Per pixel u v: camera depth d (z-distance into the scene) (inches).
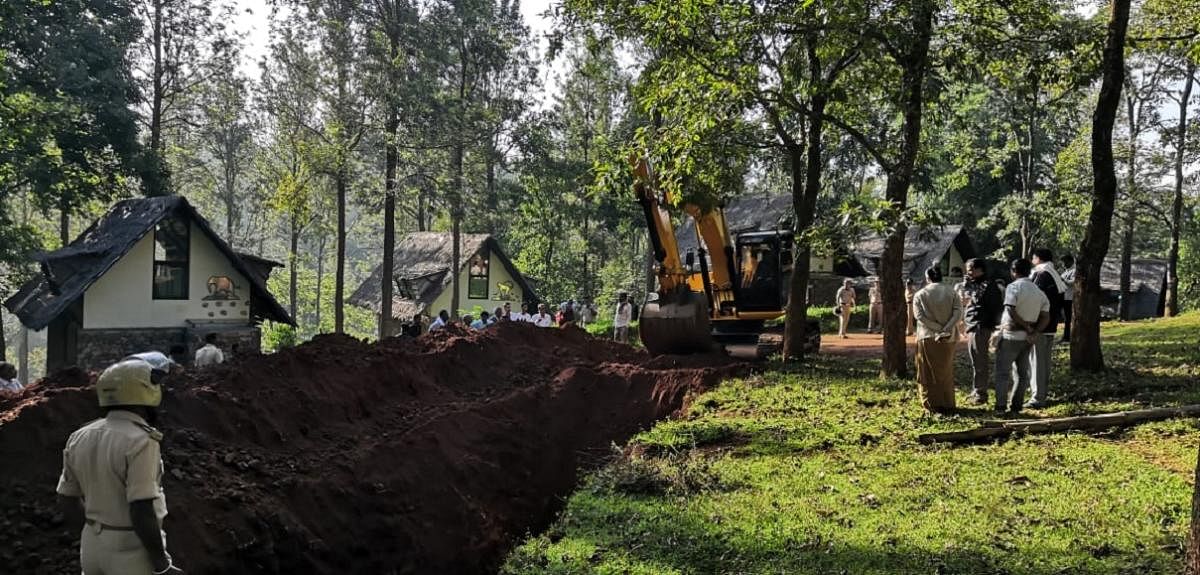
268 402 382.3
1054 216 1146.0
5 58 912.3
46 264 911.0
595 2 538.0
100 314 913.5
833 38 467.8
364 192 1204.5
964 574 204.8
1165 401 374.0
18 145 929.5
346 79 1167.0
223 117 1705.2
